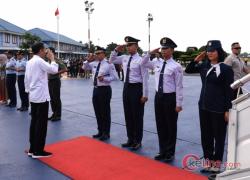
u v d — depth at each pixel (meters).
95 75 5.86
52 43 49.22
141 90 5.28
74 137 6.09
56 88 7.55
